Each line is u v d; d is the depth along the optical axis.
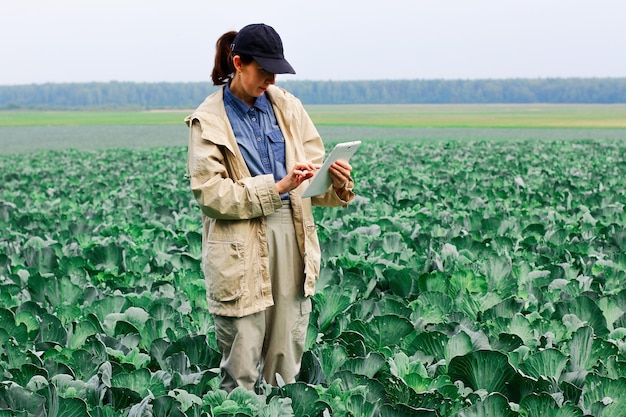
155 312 6.20
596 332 5.96
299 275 4.77
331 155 4.41
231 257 4.54
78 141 52.44
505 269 7.11
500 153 27.91
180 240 9.44
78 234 10.01
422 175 17.66
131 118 110.50
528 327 5.62
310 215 4.76
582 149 30.61
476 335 5.29
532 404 4.40
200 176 4.48
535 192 13.73
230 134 4.55
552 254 8.48
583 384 4.82
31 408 4.32
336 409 4.48
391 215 11.40
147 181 18.39
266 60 4.35
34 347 5.46
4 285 7.07
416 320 6.09
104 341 5.54
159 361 5.36
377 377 5.05
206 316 6.19
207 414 4.22
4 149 43.41
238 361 4.68
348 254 8.05
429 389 4.74
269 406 4.28
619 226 9.60
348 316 6.19
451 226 10.19
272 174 4.59
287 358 4.87
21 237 10.00
